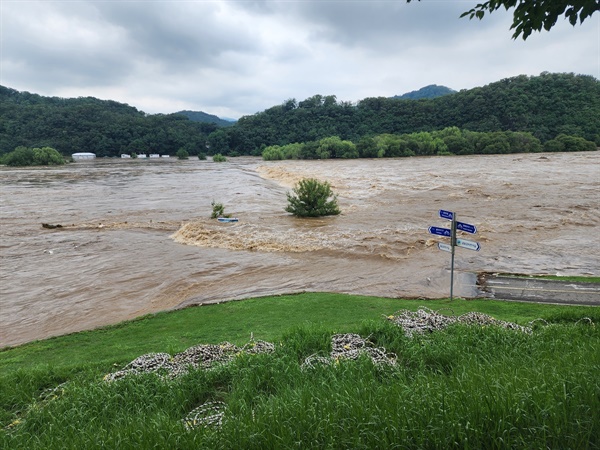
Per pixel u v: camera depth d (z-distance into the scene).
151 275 16.75
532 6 4.63
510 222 24.33
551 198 31.62
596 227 22.81
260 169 71.88
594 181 40.22
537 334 6.59
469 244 11.66
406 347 6.14
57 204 34.06
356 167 65.44
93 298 14.51
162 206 33.03
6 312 13.45
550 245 19.58
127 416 4.50
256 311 11.41
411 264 17.16
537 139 87.94
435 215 26.95
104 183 49.97
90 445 3.55
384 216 27.19
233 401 4.48
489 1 4.97
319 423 3.28
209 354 6.79
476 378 3.84
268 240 21.70
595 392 3.18
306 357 6.13
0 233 24.27
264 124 134.88
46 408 5.05
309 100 140.50
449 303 11.73
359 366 5.20
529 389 3.34
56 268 17.92
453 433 2.92
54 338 10.59
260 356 6.00
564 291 12.81
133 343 9.49
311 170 61.31
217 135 129.00
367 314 10.59
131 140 123.44
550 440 2.83
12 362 8.75
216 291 14.75
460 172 52.16
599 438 2.79
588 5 4.28
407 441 2.96
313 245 20.52
